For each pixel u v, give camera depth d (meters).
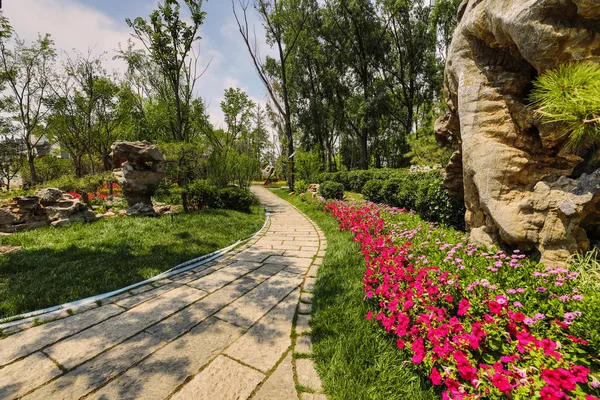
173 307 3.17
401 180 9.23
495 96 3.35
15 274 3.85
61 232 5.93
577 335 1.79
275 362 2.22
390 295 2.66
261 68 18.97
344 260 4.46
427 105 23.42
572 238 2.68
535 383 1.50
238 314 3.01
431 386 1.82
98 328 2.72
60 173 24.50
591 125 2.09
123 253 4.77
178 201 12.19
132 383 1.99
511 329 1.90
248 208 10.92
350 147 35.56
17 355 2.29
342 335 2.43
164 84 15.38
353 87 25.23
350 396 1.80
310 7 19.67
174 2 10.34
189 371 2.11
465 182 3.90
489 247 3.45
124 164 8.06
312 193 14.77
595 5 2.11
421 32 20.77
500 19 2.74
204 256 5.14
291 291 3.62
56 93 16.86
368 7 20.17
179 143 10.83
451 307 2.41
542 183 2.94
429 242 4.30
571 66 2.26
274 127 32.88
